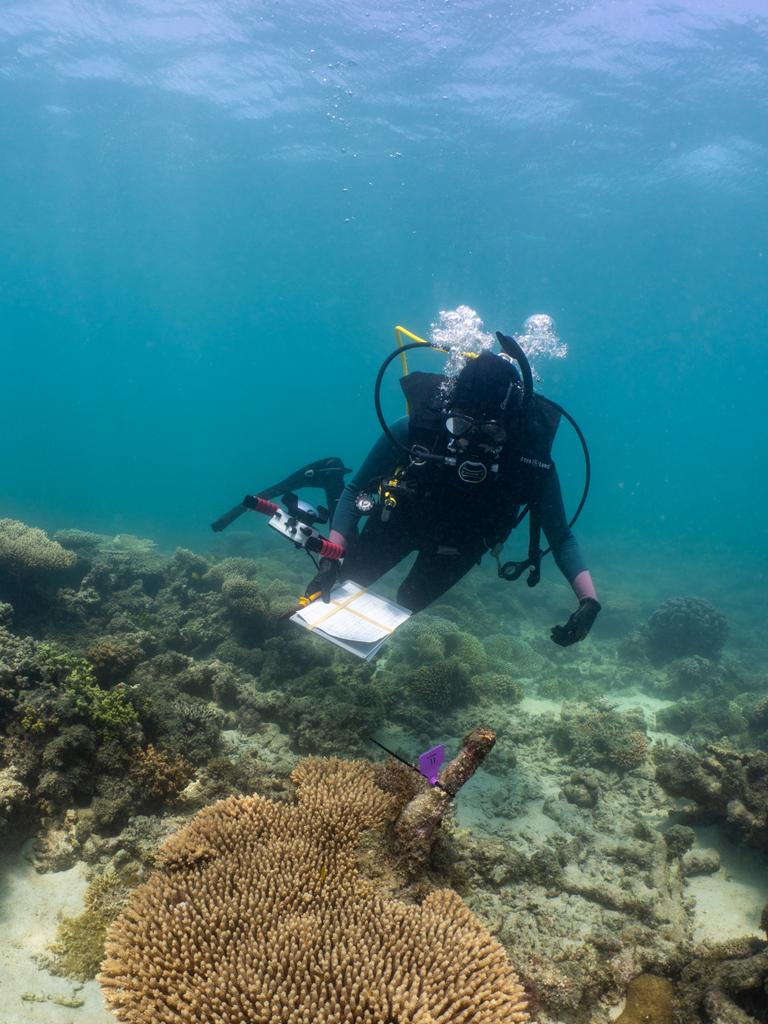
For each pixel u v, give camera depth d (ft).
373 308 249.55
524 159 90.07
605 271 150.71
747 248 124.26
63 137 103.86
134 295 292.81
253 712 19.44
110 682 18.43
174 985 8.05
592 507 167.53
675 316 197.57
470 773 10.94
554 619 42.06
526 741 21.48
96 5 68.39
